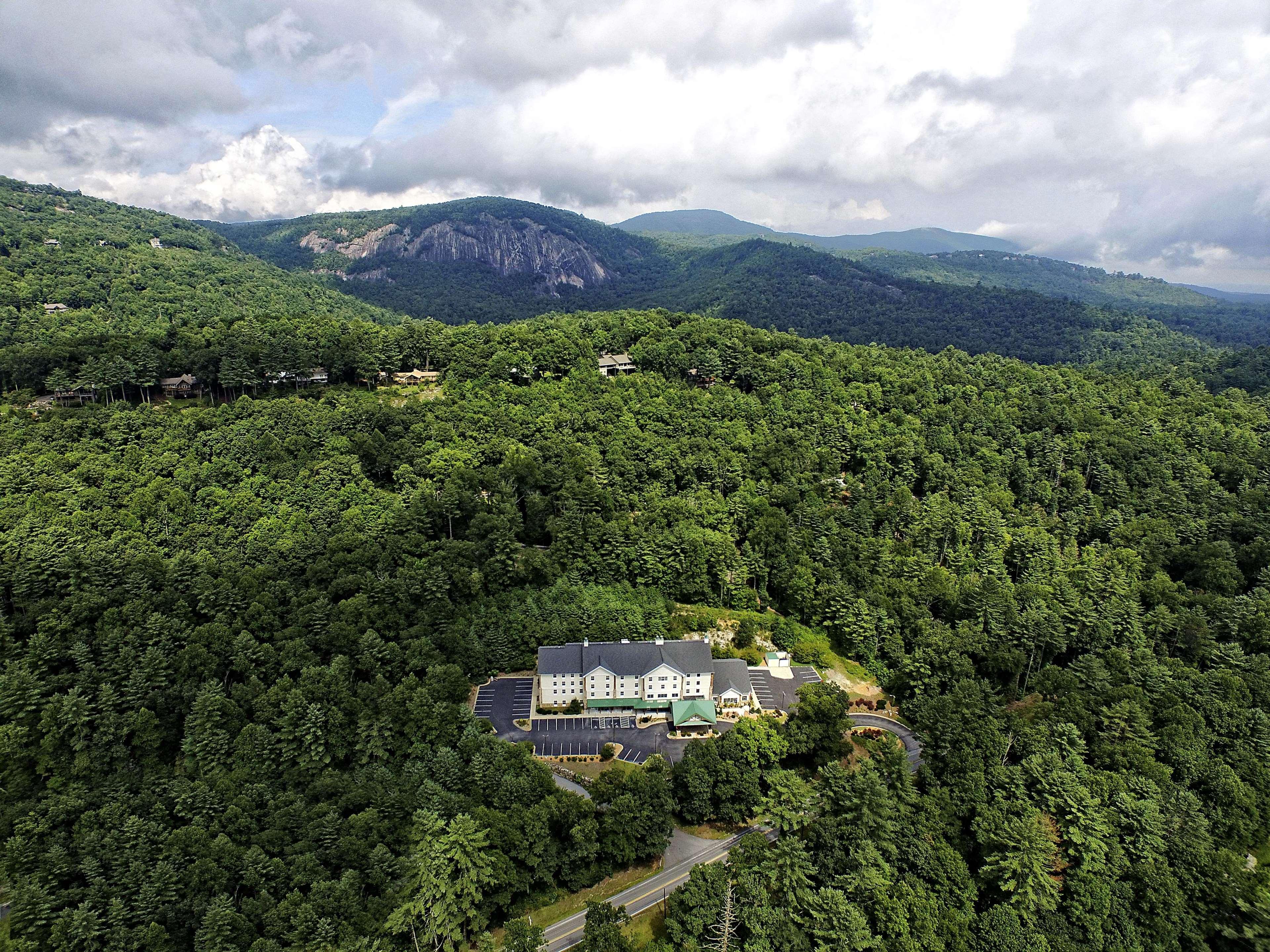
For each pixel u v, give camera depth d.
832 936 92.50
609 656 144.25
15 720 111.12
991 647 156.88
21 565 134.00
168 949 90.50
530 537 191.00
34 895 89.38
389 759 121.88
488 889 101.75
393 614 146.12
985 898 105.94
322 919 92.00
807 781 122.81
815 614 171.88
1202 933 101.31
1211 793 122.94
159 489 168.00
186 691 121.88
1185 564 196.12
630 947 92.56
